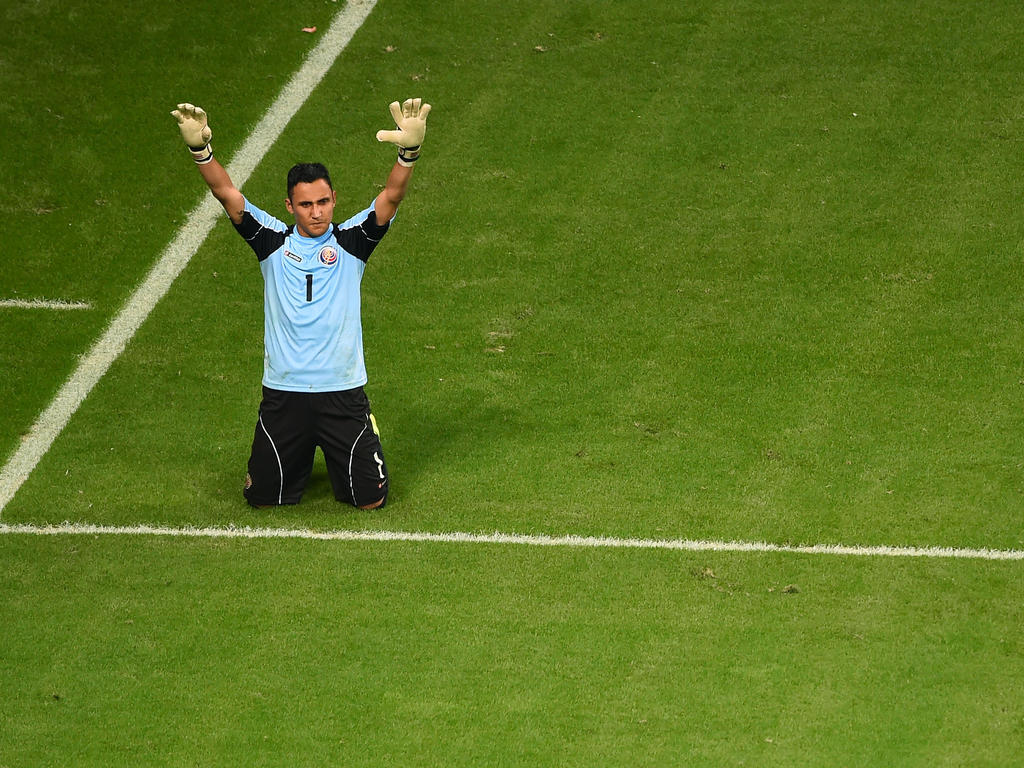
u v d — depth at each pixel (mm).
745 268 34688
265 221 24531
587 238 36094
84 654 22078
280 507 26312
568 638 22312
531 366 31328
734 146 39438
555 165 39031
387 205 24188
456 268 35188
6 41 44250
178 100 42125
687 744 20016
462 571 24125
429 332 32750
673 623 22672
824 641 22156
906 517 25547
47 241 36594
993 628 22406
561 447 28219
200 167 23734
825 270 34438
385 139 23141
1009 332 31781
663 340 32094
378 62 43750
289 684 21344
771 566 24156
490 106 41656
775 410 29281
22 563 24578
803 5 45875
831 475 26953
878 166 38312
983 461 27234
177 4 46250
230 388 30797
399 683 21328
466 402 30000
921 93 41312
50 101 41844
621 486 26781
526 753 19875
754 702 20828
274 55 44125
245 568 24297
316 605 23219
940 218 36125
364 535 25297
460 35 44938
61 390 30797
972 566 24047
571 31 44969
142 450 28469
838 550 24609
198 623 22797
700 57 43469
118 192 38500
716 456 27719
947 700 20797
